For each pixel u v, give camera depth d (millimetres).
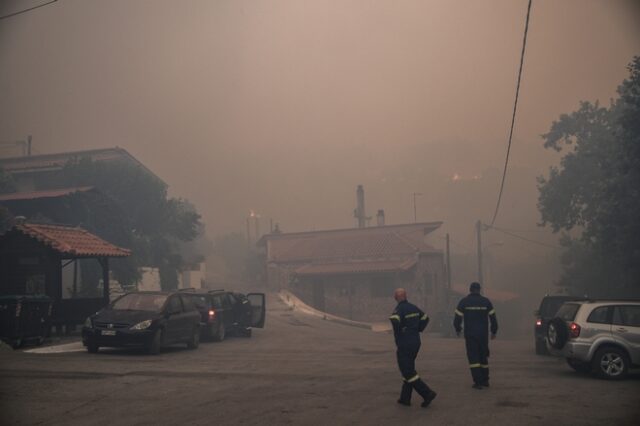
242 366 13195
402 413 7879
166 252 38625
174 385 10242
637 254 23734
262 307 24438
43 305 16219
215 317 20219
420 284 42531
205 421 7414
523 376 11570
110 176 36594
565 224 34812
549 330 12094
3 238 18891
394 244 44844
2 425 7137
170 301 16109
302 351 17359
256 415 7777
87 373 11406
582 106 33781
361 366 13406
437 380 11008
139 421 7398
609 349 11141
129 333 14508
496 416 7633
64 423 7266
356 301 42125
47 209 29594
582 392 9539
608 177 25953
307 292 43906
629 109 23203
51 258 18859
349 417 7641
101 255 20156
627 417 7570
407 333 8484
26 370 11648
